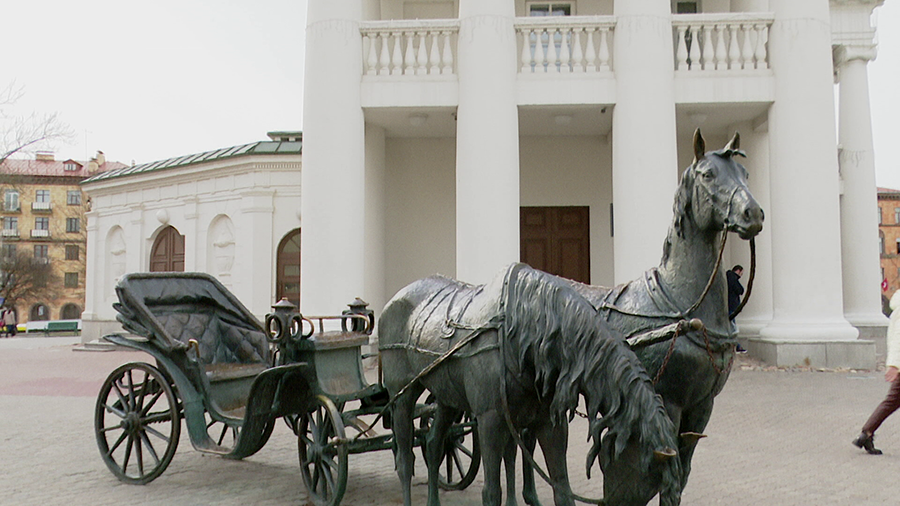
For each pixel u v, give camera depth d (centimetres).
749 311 1505
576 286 509
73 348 2219
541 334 371
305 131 1291
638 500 317
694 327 411
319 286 1256
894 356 684
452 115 1410
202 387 579
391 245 1636
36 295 5709
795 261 1257
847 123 1767
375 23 1312
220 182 2023
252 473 638
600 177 1623
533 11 1636
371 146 1504
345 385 555
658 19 1257
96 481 612
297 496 558
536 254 1633
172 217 2147
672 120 1260
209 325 702
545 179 1634
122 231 2294
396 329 491
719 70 1297
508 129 1259
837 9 1772
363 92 1310
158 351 594
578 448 725
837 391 1030
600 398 338
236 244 1984
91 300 2341
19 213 7306
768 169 1477
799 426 815
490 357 397
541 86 1289
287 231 1927
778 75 1281
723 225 409
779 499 547
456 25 1302
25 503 543
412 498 551
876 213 1736
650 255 1223
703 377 427
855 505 531
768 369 1218
